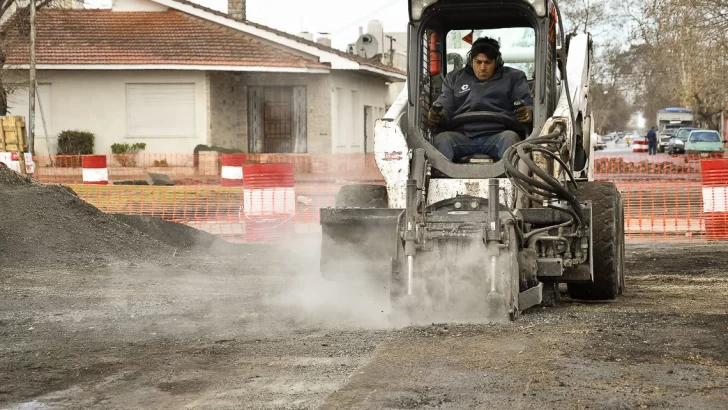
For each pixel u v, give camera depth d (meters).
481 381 5.79
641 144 70.94
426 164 8.67
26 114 35.00
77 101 34.91
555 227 8.25
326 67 34.47
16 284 10.02
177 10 36.81
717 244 15.54
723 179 16.59
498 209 7.54
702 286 10.41
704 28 30.64
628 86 68.50
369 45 44.41
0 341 7.25
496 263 7.55
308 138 35.81
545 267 8.20
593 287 9.21
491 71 9.21
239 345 7.00
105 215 13.60
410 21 9.16
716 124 65.12
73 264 11.48
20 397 5.70
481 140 9.09
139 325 7.84
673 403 5.30
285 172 16.25
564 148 8.60
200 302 8.98
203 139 34.72
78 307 8.69
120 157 34.12
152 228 14.20
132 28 36.41
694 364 6.17
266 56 34.78
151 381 6.02
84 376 6.17
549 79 9.18
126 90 34.88
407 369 6.10
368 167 34.25
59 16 36.69
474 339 6.94
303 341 7.07
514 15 9.40
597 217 9.22
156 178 25.69
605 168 39.66
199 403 5.50
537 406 5.27
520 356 6.41
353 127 39.09
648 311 8.34
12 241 11.87
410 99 9.05
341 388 5.68
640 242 16.17
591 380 5.79
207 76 34.59
